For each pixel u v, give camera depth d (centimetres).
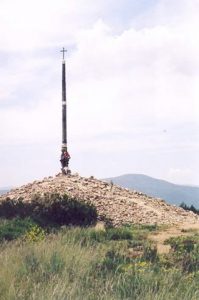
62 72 3931
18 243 1686
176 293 927
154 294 921
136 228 2502
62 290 877
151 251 1450
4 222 2209
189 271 1235
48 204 2555
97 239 1917
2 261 1258
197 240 1805
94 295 909
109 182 3781
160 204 3428
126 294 930
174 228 2492
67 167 3741
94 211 2642
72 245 1431
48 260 1218
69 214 2525
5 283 1003
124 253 1438
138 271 1116
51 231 2206
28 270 1134
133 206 3120
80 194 3183
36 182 3544
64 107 3844
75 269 1112
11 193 3384
